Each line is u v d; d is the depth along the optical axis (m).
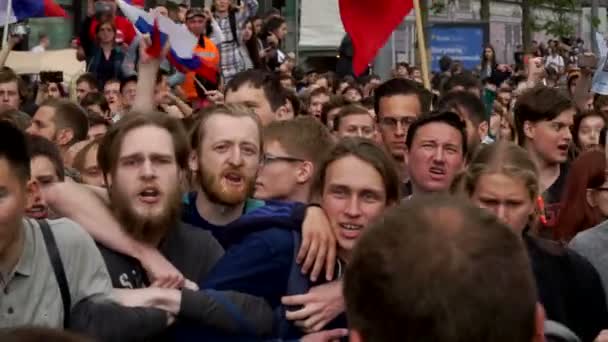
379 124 8.66
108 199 5.34
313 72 21.22
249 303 4.85
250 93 8.41
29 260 4.60
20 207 4.50
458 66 20.11
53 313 4.61
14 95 11.48
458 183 5.57
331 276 4.97
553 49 34.25
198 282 5.25
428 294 2.62
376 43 11.12
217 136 5.70
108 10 14.97
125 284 5.07
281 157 6.45
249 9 15.86
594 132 10.59
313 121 6.62
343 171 5.07
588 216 7.06
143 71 7.88
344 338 4.91
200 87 12.99
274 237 4.97
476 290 2.62
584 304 5.50
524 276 2.65
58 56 14.90
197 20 13.12
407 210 2.75
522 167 5.45
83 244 4.73
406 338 2.63
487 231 2.68
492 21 44.91
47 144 6.09
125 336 4.62
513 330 2.62
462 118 7.82
